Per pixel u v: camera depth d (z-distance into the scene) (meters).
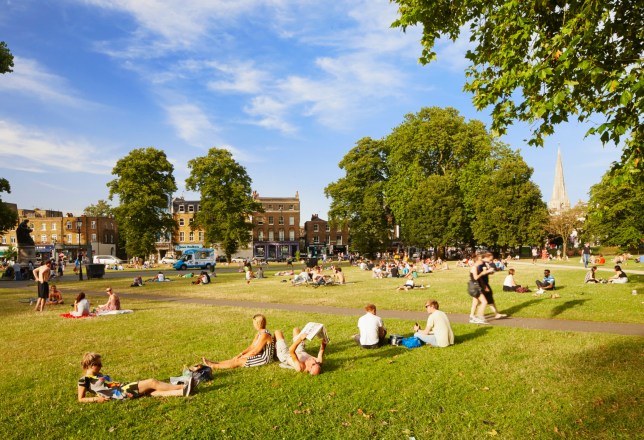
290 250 94.62
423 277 30.16
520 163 52.00
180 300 19.62
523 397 6.21
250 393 6.61
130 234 54.41
